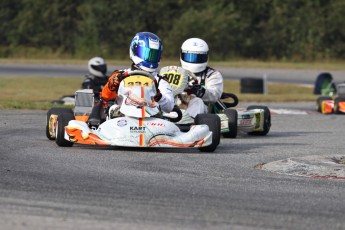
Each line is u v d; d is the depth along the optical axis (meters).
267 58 185.88
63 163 31.00
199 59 45.19
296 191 26.83
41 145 37.16
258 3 190.25
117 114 35.81
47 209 22.00
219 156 35.44
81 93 40.34
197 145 35.06
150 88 35.66
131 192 25.14
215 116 36.97
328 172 31.41
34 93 85.88
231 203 24.08
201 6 191.25
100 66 62.97
